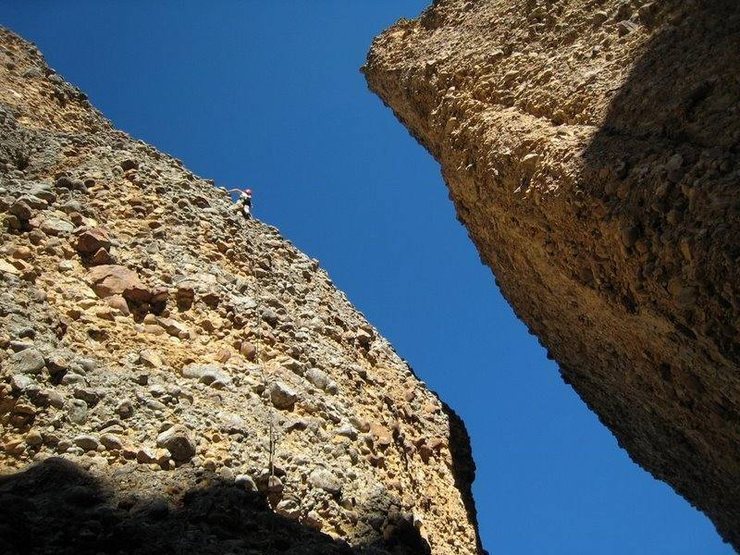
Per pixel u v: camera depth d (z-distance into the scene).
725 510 11.94
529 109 10.13
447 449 12.58
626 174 7.56
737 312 6.18
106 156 12.16
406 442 11.02
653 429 11.42
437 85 12.58
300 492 7.57
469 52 12.29
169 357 8.33
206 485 6.44
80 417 6.69
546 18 11.26
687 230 6.61
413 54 14.29
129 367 7.72
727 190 6.37
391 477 9.48
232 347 9.44
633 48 9.11
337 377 10.77
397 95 14.55
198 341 9.04
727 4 8.10
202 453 7.07
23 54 15.12
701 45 7.97
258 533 6.13
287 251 14.09
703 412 8.69
